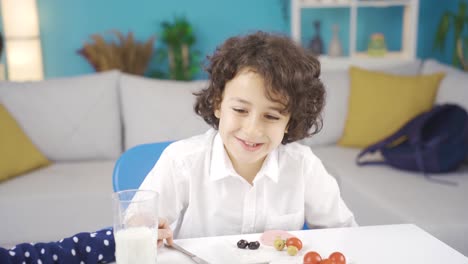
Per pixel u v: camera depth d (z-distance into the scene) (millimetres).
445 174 2158
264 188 1111
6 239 2020
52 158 2475
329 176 1157
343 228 978
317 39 3867
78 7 3945
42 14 3908
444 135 2162
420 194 1913
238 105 928
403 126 2344
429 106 2564
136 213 778
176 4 4051
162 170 1102
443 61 4043
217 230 1124
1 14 3785
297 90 945
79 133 2492
